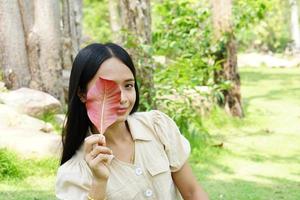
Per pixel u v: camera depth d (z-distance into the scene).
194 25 10.24
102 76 2.11
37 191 5.70
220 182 6.43
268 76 18.80
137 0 7.70
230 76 10.16
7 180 5.95
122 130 2.23
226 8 10.15
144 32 7.77
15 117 6.82
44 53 8.28
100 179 1.95
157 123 2.27
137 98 2.29
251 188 6.21
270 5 11.02
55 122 7.52
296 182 6.53
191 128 7.80
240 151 7.95
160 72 8.33
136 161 2.18
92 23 27.67
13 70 8.16
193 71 8.83
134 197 2.13
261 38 27.41
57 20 8.38
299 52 26.94
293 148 8.24
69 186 2.14
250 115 10.72
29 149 6.32
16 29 8.16
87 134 2.23
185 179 2.31
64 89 8.98
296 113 11.16
